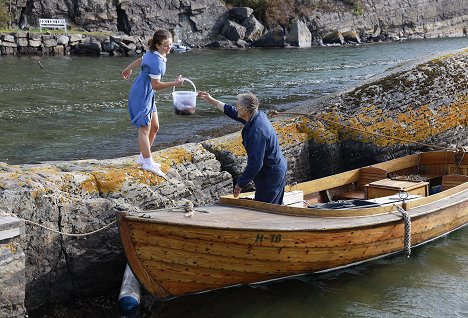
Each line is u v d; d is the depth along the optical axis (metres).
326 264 8.05
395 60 34.62
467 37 63.56
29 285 7.01
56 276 7.22
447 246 9.20
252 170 7.81
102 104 18.70
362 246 8.18
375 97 12.53
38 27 42.28
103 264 7.57
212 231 6.95
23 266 6.18
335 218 8.02
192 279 7.26
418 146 12.06
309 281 7.98
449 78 13.09
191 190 9.02
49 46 38.06
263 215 7.71
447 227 9.48
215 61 33.88
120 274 7.75
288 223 7.51
